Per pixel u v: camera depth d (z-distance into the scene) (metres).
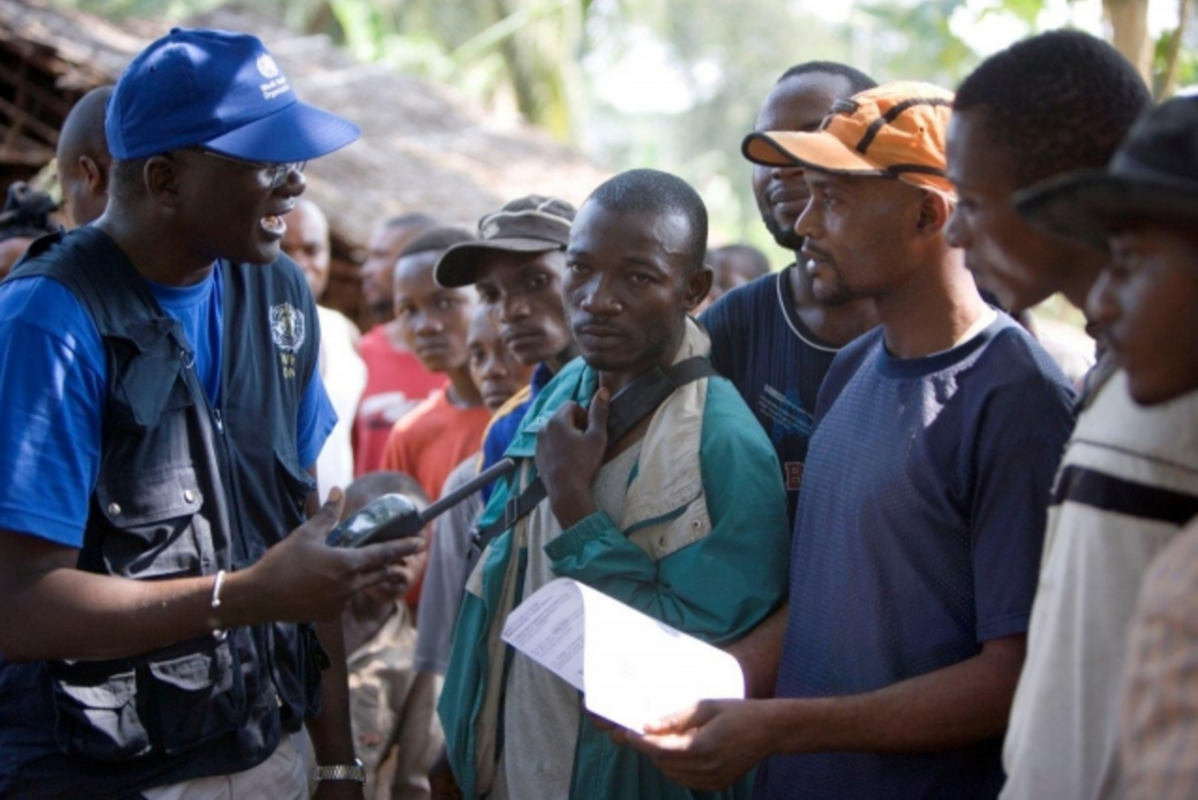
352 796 3.11
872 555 2.25
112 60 7.44
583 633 2.27
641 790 2.59
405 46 13.79
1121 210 1.47
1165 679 1.33
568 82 15.30
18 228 4.32
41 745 2.51
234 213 2.56
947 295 2.25
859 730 2.13
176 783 2.58
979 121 1.90
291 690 2.81
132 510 2.52
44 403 2.40
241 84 2.56
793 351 2.97
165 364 2.56
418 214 6.14
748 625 2.53
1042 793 1.71
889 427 2.27
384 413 5.66
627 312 2.64
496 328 3.74
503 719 2.78
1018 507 2.09
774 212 2.99
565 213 3.65
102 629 2.38
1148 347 1.53
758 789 2.54
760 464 2.61
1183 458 1.61
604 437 2.68
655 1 20.34
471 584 2.86
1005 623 2.07
